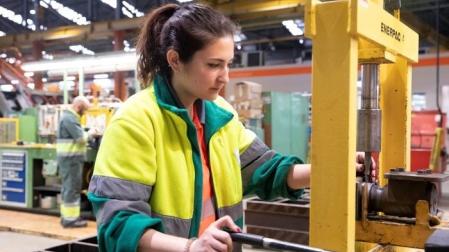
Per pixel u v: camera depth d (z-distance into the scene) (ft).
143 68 3.77
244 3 25.26
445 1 26.71
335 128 3.56
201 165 3.65
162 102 3.50
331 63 3.55
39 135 21.03
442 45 31.73
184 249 2.87
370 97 4.28
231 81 37.24
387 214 4.06
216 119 3.85
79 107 15.80
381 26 3.88
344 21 3.48
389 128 5.06
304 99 25.30
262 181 4.36
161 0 29.78
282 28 36.65
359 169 4.34
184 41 3.34
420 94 32.37
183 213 3.48
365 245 4.72
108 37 32.24
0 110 26.35
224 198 3.89
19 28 40.34
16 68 28.14
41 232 14.90
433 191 4.00
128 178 3.22
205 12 3.39
